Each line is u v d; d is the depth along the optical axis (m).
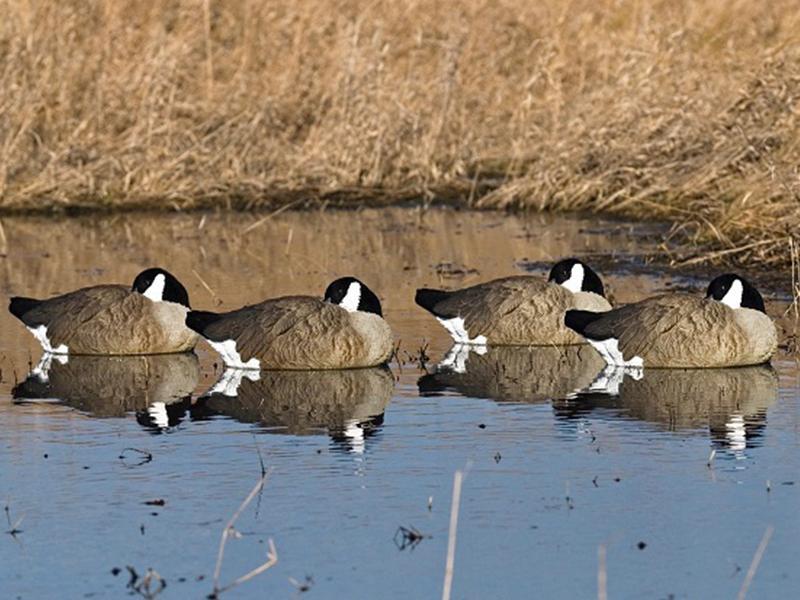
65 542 11.38
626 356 16.39
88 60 29.62
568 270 17.84
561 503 12.05
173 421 14.55
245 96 30.00
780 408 14.66
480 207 27.56
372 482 12.63
